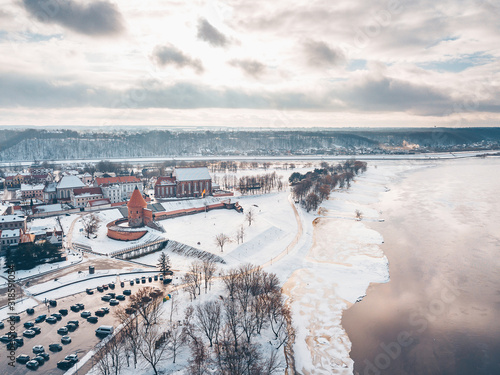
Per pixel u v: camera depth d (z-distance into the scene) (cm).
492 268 18275
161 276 16775
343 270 18425
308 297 15688
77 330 12206
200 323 12638
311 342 12619
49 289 15150
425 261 19388
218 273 17325
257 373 10262
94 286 15625
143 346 11344
